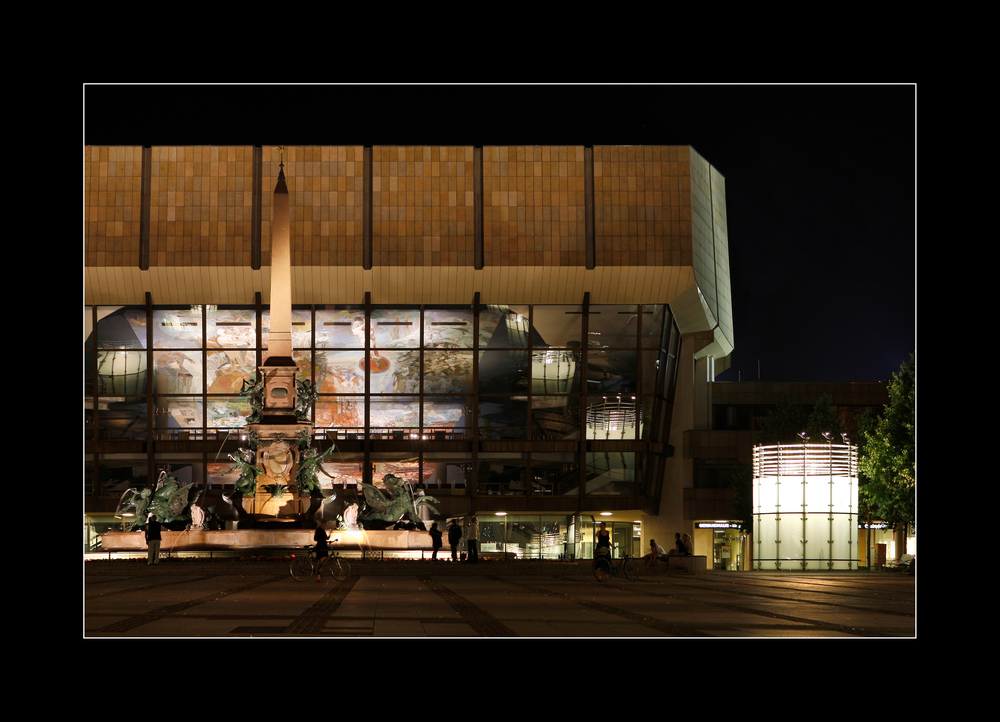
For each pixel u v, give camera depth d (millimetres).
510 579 33938
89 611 17000
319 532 30000
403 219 65188
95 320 67500
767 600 21953
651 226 65188
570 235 65125
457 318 68438
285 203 49219
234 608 18078
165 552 45344
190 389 68250
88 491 67938
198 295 66438
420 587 27188
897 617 16844
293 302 67625
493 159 65438
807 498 44031
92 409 67812
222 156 65250
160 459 68312
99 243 64625
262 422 47750
